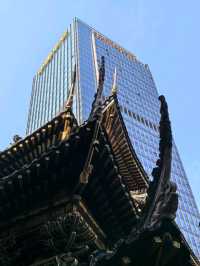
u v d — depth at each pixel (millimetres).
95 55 155750
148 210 13836
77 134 18141
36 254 18641
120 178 19125
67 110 23219
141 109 156250
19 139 25422
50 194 18969
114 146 26266
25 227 18875
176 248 12469
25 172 18203
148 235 12508
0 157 24203
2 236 19141
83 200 18828
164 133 15641
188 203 138875
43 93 154000
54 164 18328
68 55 156000
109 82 149750
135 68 174625
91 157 17984
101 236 19531
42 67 171625
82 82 135500
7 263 18906
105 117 25234
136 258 12727
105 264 12789
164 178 14312
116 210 20047
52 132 23266
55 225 18047
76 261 17000
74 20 170875
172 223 12656
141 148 138250
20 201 19031
